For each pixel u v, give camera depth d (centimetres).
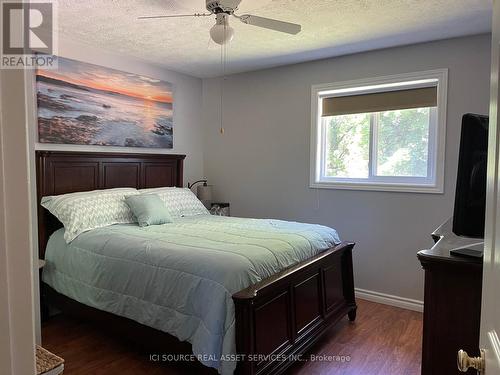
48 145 316
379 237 358
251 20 219
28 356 52
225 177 460
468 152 128
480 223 127
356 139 377
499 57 76
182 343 215
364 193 365
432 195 329
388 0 239
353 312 315
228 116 453
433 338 126
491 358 72
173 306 217
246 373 192
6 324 48
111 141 364
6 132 47
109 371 236
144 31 297
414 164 347
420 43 327
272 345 218
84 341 275
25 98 50
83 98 339
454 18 269
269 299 216
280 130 413
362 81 358
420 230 336
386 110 353
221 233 284
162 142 418
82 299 267
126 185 376
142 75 393
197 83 463
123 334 249
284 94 407
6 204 48
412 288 342
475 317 118
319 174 395
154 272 229
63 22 277
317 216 393
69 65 327
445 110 318
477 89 305
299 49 345
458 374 121
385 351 265
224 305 196
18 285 50
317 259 264
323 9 253
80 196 310
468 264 117
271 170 422
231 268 206
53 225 311
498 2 79
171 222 333
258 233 284
